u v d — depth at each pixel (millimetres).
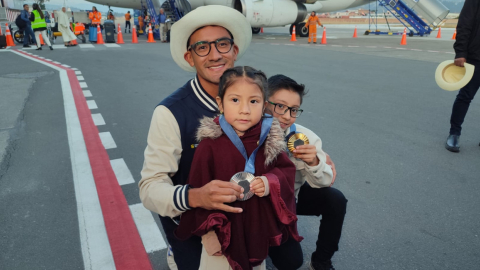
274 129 1481
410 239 2627
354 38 20609
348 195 3258
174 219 1804
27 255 2449
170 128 1640
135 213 2961
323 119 5406
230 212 1445
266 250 1492
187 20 1674
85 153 4227
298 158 1705
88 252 2482
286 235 1627
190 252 1766
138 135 4820
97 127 5160
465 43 3764
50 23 18234
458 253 2467
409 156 4078
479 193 3256
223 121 1445
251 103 1379
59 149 4352
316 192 1997
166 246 2547
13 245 2555
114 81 8359
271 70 9445
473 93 4016
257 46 15547
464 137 4629
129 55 12906
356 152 4207
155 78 8703
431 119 5367
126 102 6504
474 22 3746
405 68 9664
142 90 7453
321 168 1722
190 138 1680
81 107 6184
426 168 3777
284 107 1739
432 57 11773
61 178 3600
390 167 3809
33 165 3904
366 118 5441
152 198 1517
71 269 2318
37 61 11492
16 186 3436
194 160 1477
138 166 3865
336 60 11281
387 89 7281
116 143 4535
